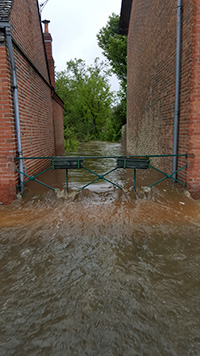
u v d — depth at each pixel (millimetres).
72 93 42562
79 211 4762
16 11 5887
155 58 8484
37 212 4750
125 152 16984
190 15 5141
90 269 2949
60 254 3279
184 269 2934
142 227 4039
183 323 2164
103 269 2943
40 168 8625
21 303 2418
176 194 5582
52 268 2980
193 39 5098
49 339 2023
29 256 3240
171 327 2125
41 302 2426
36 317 2242
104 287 2629
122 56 24188
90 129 42031
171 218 4395
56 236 3768
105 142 31453
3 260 3160
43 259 3172
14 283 2721
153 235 3770
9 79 5219
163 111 7516
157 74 8227
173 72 6398
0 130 5258
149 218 4398
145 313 2270
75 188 6227
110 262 3084
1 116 5207
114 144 26984
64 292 2564
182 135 5848
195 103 5305
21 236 3783
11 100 5328
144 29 10367
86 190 6066
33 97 7617
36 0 8820
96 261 3111
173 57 6371
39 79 8742
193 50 5137
